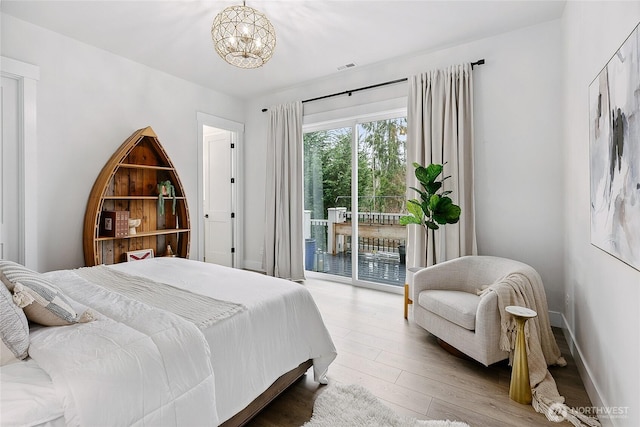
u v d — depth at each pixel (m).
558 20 2.73
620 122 1.28
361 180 4.02
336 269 4.29
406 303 3.01
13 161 2.71
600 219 1.56
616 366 1.40
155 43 3.15
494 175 3.04
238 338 1.46
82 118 3.13
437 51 3.32
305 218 4.54
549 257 2.80
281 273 4.42
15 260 2.74
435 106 3.23
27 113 2.74
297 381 1.98
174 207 3.80
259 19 2.43
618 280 1.37
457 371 2.08
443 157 3.20
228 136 4.96
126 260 3.46
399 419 1.58
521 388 1.75
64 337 1.13
